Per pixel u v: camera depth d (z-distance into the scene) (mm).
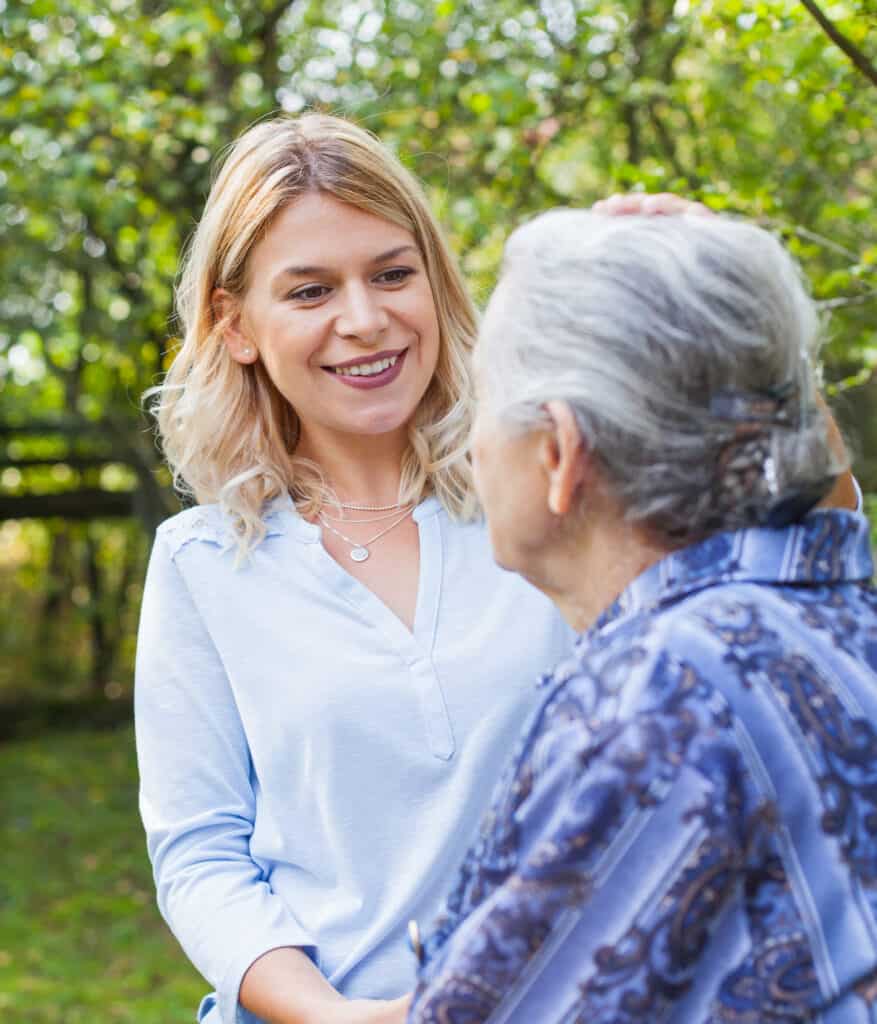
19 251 5605
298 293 1480
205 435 1582
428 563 1508
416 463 1587
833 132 3453
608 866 886
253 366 1602
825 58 2664
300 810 1434
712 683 910
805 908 892
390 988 1380
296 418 1634
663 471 963
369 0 4277
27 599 9195
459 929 944
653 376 951
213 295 1573
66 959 4812
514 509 1037
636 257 967
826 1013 891
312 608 1471
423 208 1553
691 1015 901
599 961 884
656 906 877
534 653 1458
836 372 3168
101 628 8477
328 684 1418
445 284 1598
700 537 991
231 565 1503
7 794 6828
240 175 1521
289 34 4555
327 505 1571
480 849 979
